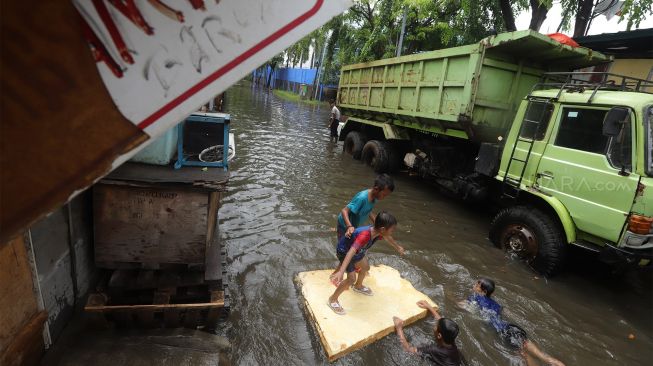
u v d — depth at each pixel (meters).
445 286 3.98
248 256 4.07
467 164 6.52
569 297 4.01
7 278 1.78
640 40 7.41
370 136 9.51
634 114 3.66
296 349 2.84
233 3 0.85
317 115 19.27
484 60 5.45
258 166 7.82
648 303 4.10
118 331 2.50
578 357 3.16
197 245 2.68
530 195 4.66
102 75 0.77
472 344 3.12
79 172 0.79
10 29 0.68
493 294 3.91
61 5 0.71
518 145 4.90
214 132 2.88
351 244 3.31
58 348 2.23
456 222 5.87
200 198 2.60
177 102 0.85
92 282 2.75
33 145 0.75
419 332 3.19
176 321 2.63
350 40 15.93
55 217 2.21
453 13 12.62
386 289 3.67
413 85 7.03
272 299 3.40
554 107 4.48
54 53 0.72
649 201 3.51
